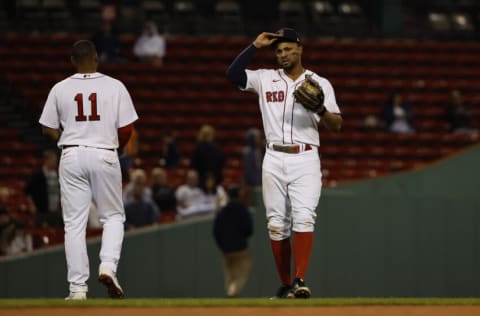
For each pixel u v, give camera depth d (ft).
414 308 83.30
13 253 183.11
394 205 200.75
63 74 261.44
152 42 265.54
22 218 196.34
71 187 98.94
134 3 313.73
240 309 81.10
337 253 198.80
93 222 184.65
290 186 101.76
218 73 265.34
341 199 199.00
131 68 261.65
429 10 327.88
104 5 297.53
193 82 259.80
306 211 100.58
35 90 255.09
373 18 313.32
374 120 249.55
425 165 216.13
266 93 102.42
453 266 201.87
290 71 102.47
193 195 199.93
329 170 236.43
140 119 247.29
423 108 263.29
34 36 272.31
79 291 98.02
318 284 197.77
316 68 272.31
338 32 312.91
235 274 185.68
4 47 269.03
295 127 101.50
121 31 300.81
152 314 78.59
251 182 206.59
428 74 273.33
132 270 188.85
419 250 201.26
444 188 216.13
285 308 81.97
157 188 198.29
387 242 200.03
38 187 183.32
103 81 99.91
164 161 223.30
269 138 102.37
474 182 217.15
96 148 98.73
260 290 192.13
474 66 279.69
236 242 183.93
